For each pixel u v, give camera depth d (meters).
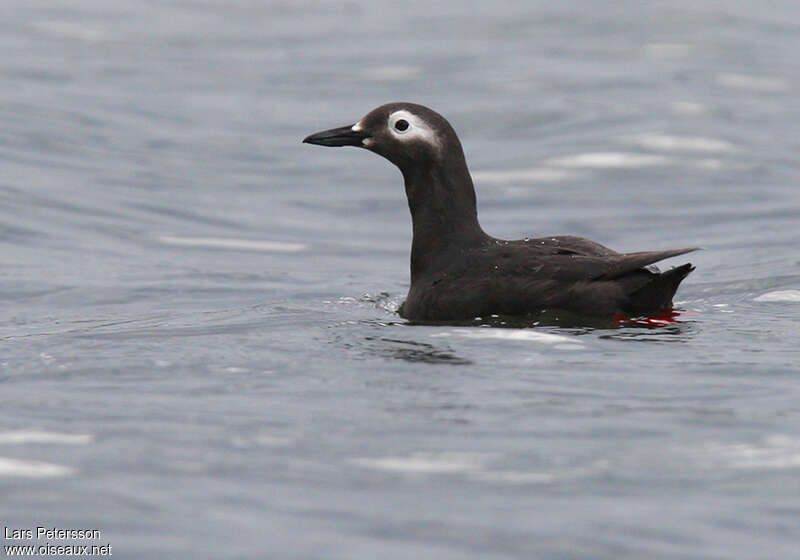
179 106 29.05
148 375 10.62
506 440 8.60
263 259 18.34
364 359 11.00
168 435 8.81
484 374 10.34
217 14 42.56
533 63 33.56
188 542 6.96
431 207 13.73
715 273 16.52
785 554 6.79
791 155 24.38
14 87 29.48
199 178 23.28
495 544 6.92
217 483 7.82
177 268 17.34
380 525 7.18
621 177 23.31
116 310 14.70
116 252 18.33
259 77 32.59
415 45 36.53
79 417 9.31
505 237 20.11
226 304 14.98
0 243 18.38
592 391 9.80
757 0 43.81
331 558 6.75
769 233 19.38
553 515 7.31
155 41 37.38
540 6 43.16
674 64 33.12
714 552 6.82
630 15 40.97
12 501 7.54
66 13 41.59
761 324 12.22
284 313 13.76
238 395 9.88
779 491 7.62
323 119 28.09
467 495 7.62
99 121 26.88
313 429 8.91
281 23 40.75
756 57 34.09
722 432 8.72
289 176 23.97
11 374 10.80
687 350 11.07
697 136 25.73
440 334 11.87
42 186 21.55
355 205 22.27
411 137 13.72
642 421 8.98
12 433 8.89
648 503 7.47
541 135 26.34
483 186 23.00
